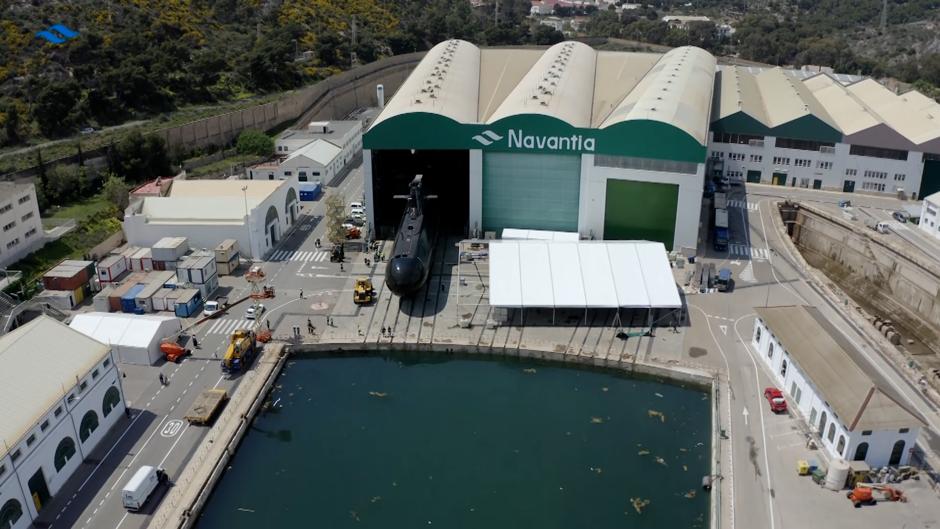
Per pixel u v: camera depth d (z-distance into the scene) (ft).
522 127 313.53
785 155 414.82
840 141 401.29
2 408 174.60
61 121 428.56
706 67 456.04
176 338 249.96
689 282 294.87
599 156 310.86
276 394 234.99
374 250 329.31
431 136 321.32
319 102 578.25
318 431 217.36
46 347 196.13
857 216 374.63
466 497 190.60
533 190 326.03
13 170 363.35
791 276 306.14
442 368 252.83
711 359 244.42
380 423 221.46
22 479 171.32
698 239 342.64
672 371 239.30
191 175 415.44
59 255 311.27
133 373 235.81
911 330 312.50
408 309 278.67
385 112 338.54
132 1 585.63
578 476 197.77
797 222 394.32
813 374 205.46
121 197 359.05
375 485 195.00
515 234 318.65
